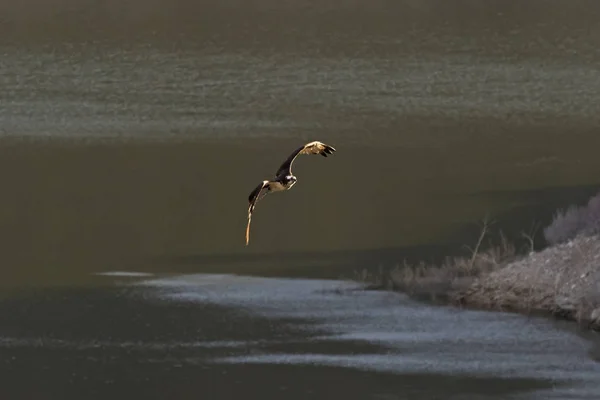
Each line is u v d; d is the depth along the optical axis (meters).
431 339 25.25
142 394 22.56
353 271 33.28
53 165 54.19
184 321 27.47
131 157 56.09
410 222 41.50
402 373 23.12
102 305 29.25
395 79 74.44
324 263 34.78
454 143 58.81
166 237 40.50
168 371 23.81
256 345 25.34
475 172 51.62
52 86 72.06
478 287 28.25
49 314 28.38
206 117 65.19
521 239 36.75
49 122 63.56
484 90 72.12
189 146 58.31
